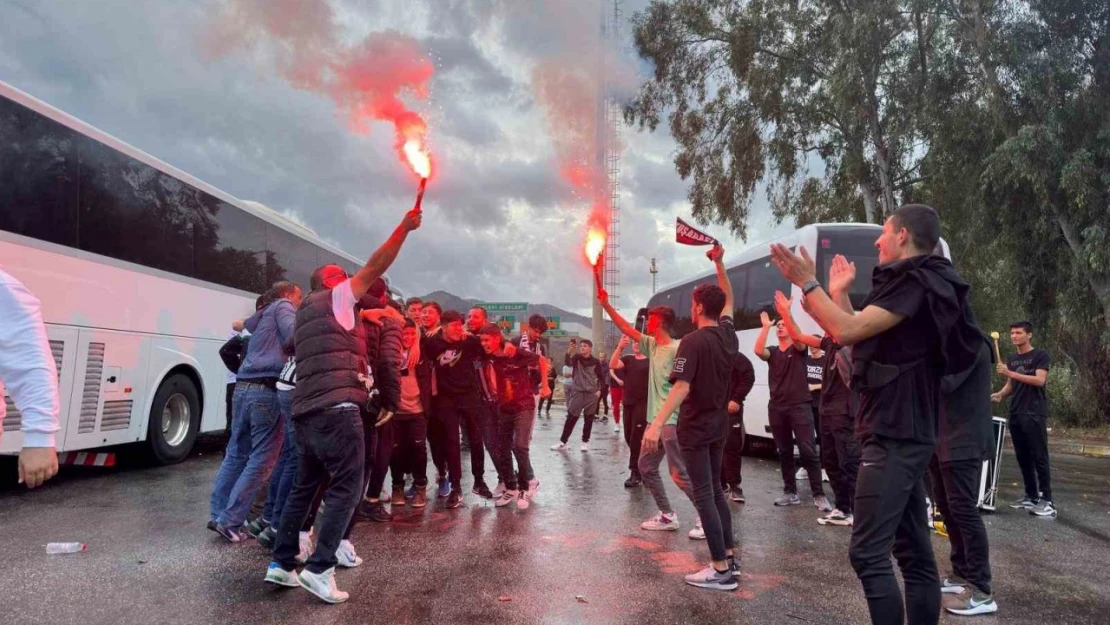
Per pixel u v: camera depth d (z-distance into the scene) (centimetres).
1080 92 1611
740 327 1295
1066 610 441
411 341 687
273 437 558
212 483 820
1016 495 891
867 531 292
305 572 414
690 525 652
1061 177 1551
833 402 679
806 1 2139
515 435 723
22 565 480
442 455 747
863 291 1007
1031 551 591
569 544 570
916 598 301
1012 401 775
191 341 991
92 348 809
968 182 1859
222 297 1067
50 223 752
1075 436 1725
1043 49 1641
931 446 295
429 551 541
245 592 431
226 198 1082
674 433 588
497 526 632
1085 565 548
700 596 445
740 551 566
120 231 859
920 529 304
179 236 971
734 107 2273
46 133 749
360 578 468
